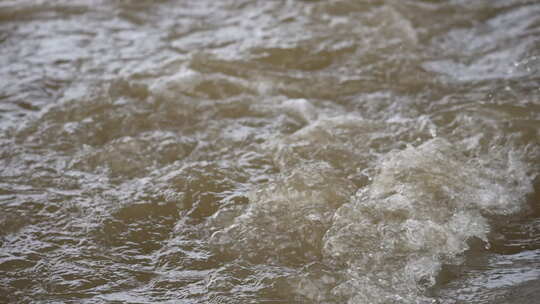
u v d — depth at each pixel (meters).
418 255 3.63
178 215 4.13
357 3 7.45
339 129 4.99
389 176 4.31
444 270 3.52
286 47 6.47
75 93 5.69
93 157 4.77
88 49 6.61
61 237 3.92
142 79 5.91
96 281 3.57
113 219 4.08
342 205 4.05
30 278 3.58
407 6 7.42
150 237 3.94
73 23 7.24
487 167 4.44
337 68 6.11
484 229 3.85
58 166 4.67
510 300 3.24
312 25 6.99
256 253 3.73
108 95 5.64
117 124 5.23
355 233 3.80
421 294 3.35
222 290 3.45
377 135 4.92
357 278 3.48
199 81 5.84
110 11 7.53
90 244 3.87
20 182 4.46
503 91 5.45
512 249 3.68
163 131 5.12
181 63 6.19
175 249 3.81
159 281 3.57
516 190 4.21
